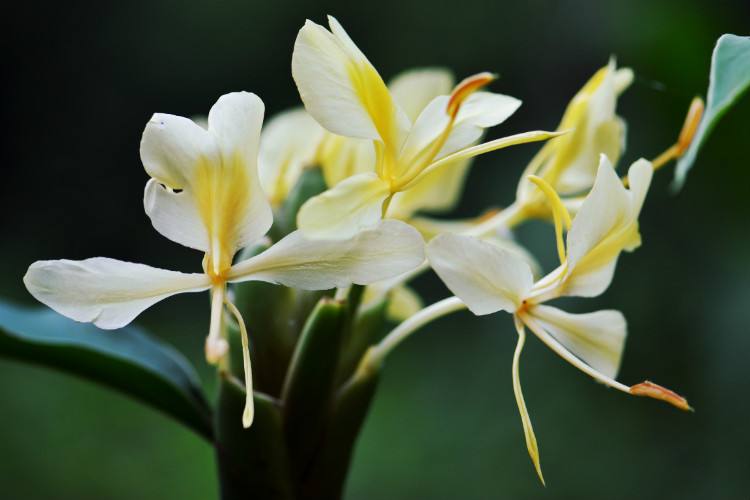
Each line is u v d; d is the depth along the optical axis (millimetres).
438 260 535
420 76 644
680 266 1207
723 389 1190
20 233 2643
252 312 581
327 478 580
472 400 1575
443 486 1503
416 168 536
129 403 1768
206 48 2666
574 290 555
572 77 1791
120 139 2732
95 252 2668
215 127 532
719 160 709
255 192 536
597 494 1336
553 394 1435
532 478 1421
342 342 569
